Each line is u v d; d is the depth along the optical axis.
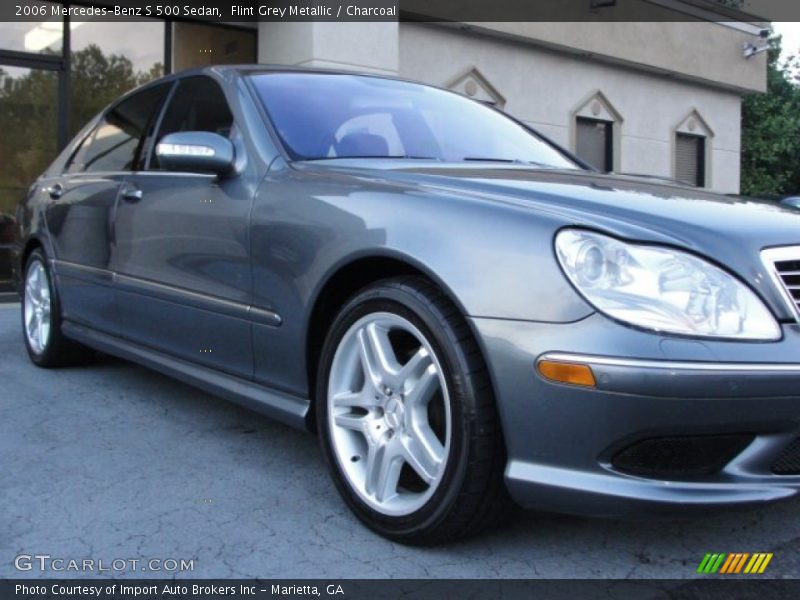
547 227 2.18
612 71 12.98
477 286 2.20
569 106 12.37
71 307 4.36
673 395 1.98
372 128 3.36
